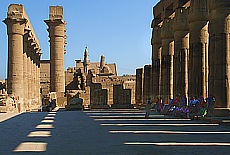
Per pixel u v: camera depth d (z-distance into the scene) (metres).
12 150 10.13
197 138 12.65
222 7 20.30
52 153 9.62
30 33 41.91
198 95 24.31
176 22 27.70
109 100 42.28
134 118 22.94
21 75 37.34
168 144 11.19
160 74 33.31
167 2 30.56
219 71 20.44
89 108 38.31
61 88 46.56
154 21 34.88
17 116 25.45
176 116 24.47
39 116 25.34
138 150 10.06
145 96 37.59
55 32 46.28
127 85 46.47
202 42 24.17
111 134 13.88
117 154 9.45
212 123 18.81
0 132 14.73
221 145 10.98
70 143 11.44
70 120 21.20
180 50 27.56
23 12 37.47
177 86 27.92
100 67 90.69
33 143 11.48
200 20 24.08
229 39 20.39
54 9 46.53
